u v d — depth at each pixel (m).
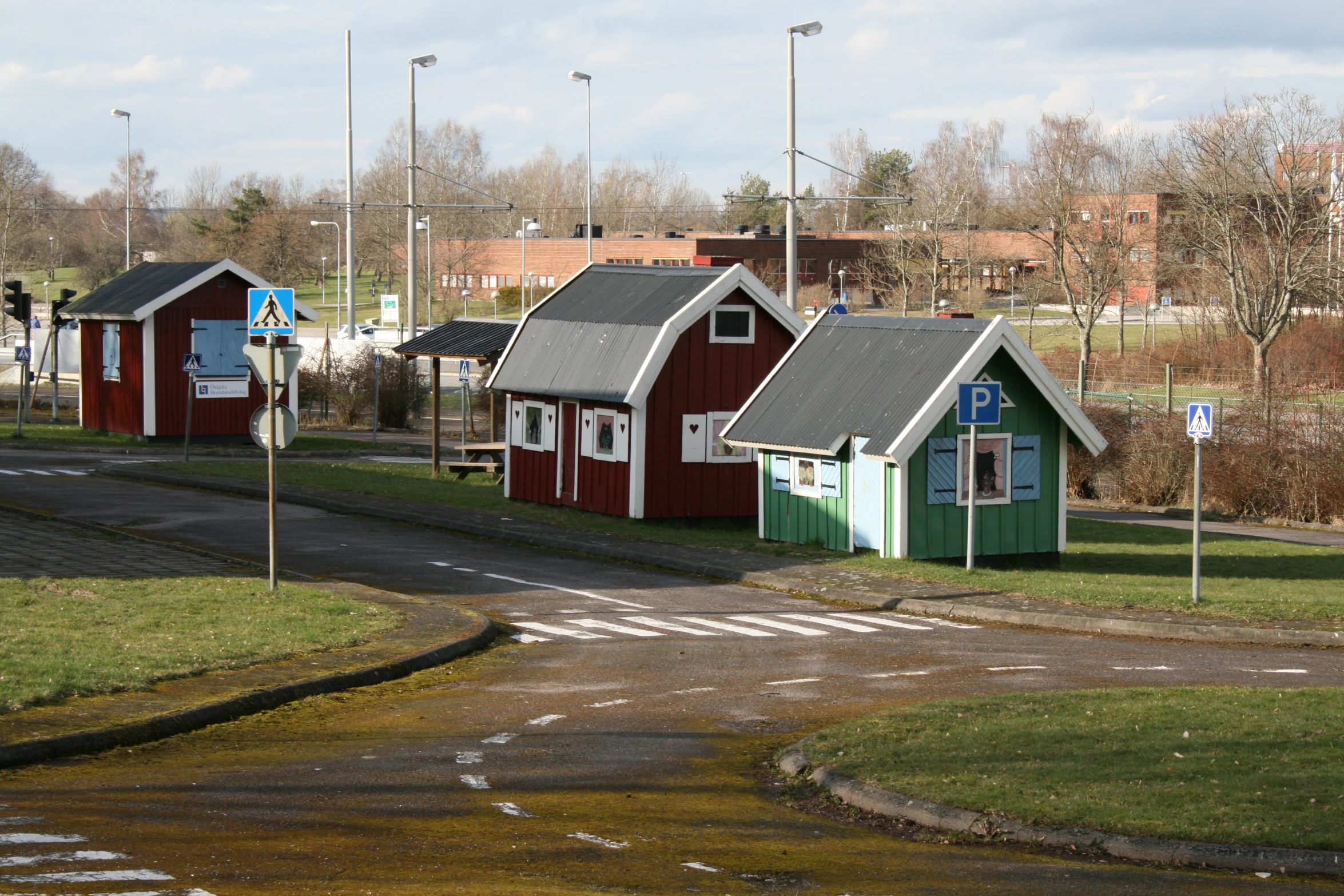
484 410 70.75
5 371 83.88
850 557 28.34
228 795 11.47
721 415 33.97
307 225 157.25
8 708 13.91
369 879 9.07
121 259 165.25
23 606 19.17
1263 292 70.88
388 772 12.50
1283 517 41.81
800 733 14.69
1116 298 118.62
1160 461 44.56
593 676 17.83
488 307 126.06
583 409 34.91
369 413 66.25
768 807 11.73
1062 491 30.00
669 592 25.02
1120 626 21.97
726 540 30.95
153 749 13.42
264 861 9.43
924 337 29.78
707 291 33.31
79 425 56.00
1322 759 12.47
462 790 11.89
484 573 26.41
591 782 12.37
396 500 35.75
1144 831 10.41
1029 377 29.05
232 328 51.81
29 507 31.69
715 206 192.12
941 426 28.34
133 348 50.62
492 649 19.72
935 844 10.65
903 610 23.91
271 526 22.02
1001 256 111.94
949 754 12.84
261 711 15.38
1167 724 14.00
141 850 9.59
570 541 30.11
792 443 29.77
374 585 24.61
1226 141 75.62
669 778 12.59
